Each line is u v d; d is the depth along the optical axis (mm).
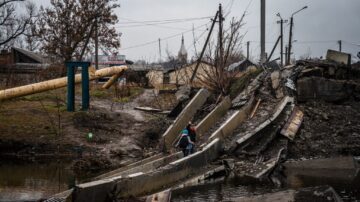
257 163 19234
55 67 41969
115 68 29312
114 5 46031
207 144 20203
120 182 12445
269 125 22531
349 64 31078
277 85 27344
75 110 26766
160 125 25297
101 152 21109
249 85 28438
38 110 25953
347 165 18453
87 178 16266
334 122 24938
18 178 15922
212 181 16484
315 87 27469
